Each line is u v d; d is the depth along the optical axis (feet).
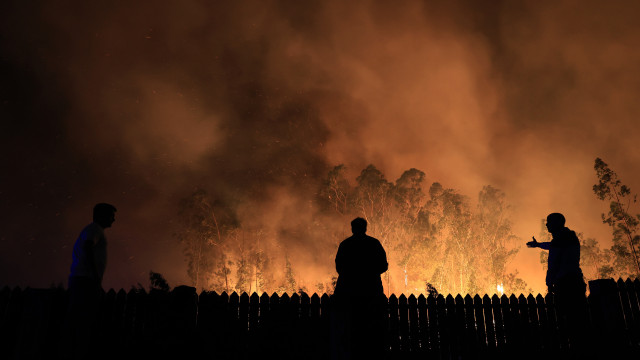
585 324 21.53
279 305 22.89
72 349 17.10
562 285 21.85
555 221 22.54
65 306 19.76
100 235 18.28
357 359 19.27
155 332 20.89
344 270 20.35
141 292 21.29
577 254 21.90
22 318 18.94
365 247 20.54
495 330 25.36
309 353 22.48
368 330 19.56
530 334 25.64
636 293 26.30
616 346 24.50
